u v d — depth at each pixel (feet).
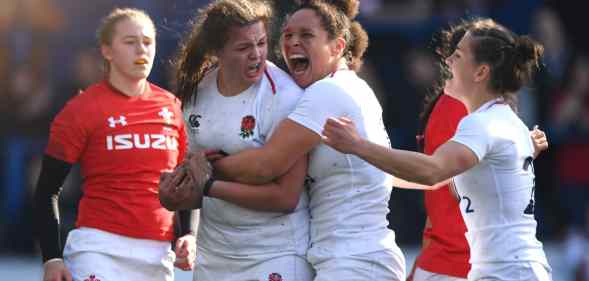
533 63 62.59
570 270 134.10
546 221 147.02
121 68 67.36
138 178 67.15
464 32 66.80
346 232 63.36
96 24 146.41
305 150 62.85
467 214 62.03
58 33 146.41
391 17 148.05
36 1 146.41
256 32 63.72
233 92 65.16
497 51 61.67
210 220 66.03
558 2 161.79
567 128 151.84
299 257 64.59
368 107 63.82
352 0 67.41
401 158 57.52
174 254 69.15
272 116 64.44
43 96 143.02
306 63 64.85
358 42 67.36
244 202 63.31
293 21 64.59
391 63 147.43
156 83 134.41
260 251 64.59
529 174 61.98
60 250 67.15
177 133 68.80
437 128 69.97
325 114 62.64
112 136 66.90
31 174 140.26
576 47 157.99
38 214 66.80
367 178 63.67
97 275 66.13
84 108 66.95
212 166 64.34
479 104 62.59
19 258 134.82
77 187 128.67
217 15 64.08
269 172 62.90
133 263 66.95
